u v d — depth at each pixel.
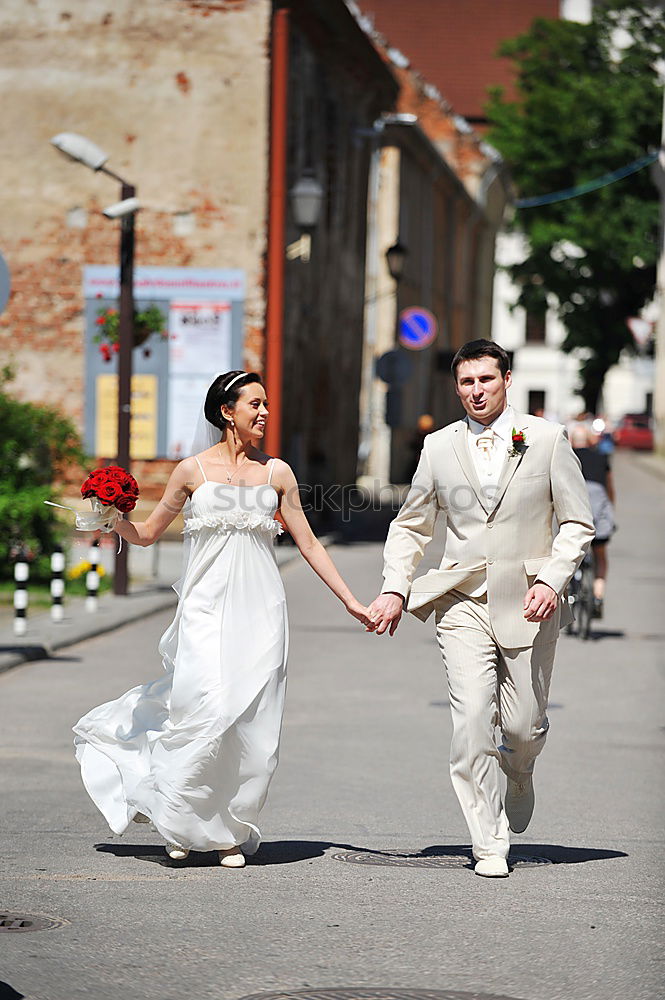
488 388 10.92
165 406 43.84
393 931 9.43
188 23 44.03
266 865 11.21
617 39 106.19
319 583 34.69
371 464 70.75
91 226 44.69
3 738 16.61
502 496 10.84
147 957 8.85
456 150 96.25
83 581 32.53
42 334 45.00
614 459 103.31
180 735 11.00
